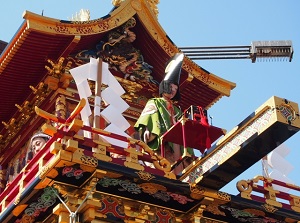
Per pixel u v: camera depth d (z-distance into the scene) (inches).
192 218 880.3
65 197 817.5
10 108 1100.5
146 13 1090.1
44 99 1054.4
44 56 1033.5
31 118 1077.8
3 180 1106.7
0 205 887.7
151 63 1128.2
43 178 805.2
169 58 1104.8
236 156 829.2
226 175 856.9
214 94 1164.5
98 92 898.1
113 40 1087.0
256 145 818.8
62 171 802.8
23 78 1056.2
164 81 1016.2
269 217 908.0
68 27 1019.3
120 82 1099.9
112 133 856.9
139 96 1118.4
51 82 1037.2
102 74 914.7
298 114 799.7
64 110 1029.2
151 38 1093.1
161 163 865.5
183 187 853.8
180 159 908.6
